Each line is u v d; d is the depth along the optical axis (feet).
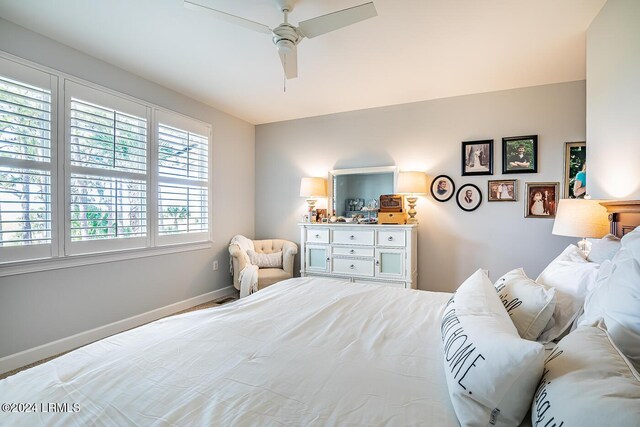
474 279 4.93
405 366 3.55
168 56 8.66
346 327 4.72
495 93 10.96
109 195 9.06
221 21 7.04
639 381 2.10
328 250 12.39
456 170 11.53
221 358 3.70
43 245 7.66
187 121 11.62
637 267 3.03
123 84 9.45
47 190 7.73
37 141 7.57
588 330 2.99
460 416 2.60
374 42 7.84
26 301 7.43
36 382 3.16
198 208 12.19
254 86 10.72
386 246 11.34
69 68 8.16
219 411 2.74
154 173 10.40
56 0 6.32
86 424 2.59
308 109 13.17
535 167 10.38
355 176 13.26
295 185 14.53
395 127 12.51
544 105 10.34
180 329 4.58
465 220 11.41
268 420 2.63
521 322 4.09
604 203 5.94
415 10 6.57
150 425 2.57
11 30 7.12
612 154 6.04
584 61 8.77
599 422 1.84
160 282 10.68
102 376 3.26
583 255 5.72
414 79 10.06
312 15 6.87
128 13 6.77
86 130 8.54
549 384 2.42
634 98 5.29
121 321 9.43
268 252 14.02
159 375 3.32
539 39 7.66
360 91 11.10
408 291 6.84
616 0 5.87
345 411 2.75
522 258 10.62
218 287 13.19
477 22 6.98
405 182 11.33
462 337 3.14
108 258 9.05
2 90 6.97
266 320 4.94
